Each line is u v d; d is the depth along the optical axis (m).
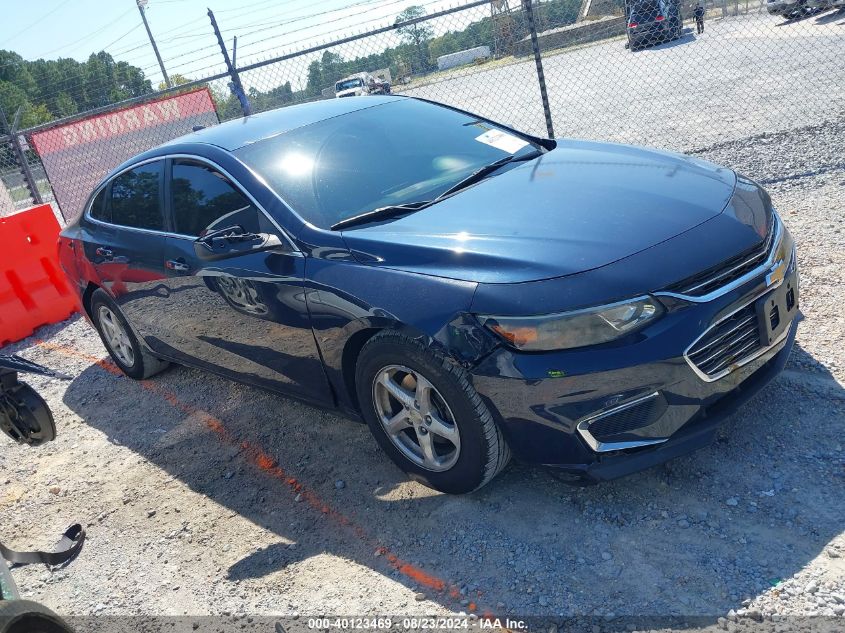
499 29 10.61
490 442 2.96
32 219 7.17
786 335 3.12
